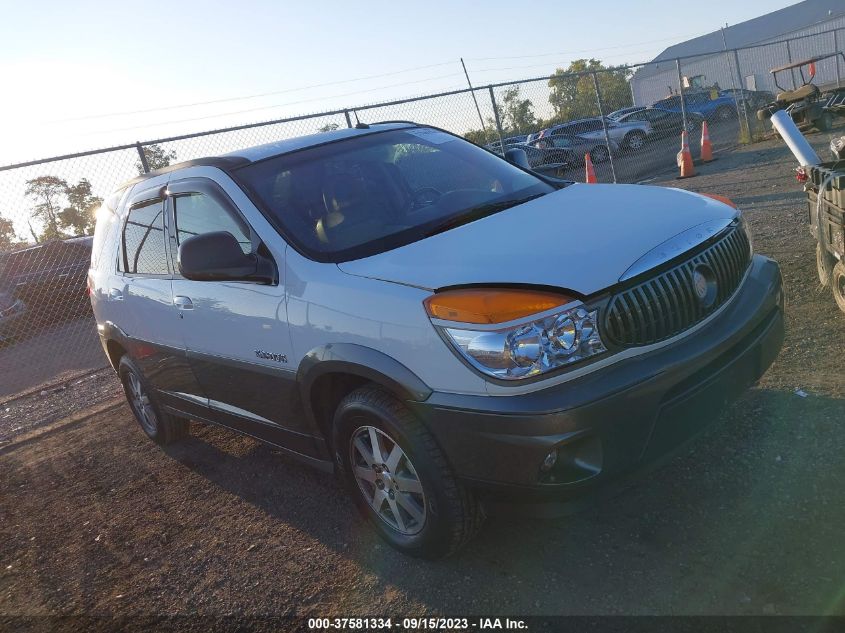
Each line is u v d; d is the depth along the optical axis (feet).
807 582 8.23
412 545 10.14
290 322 10.65
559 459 8.27
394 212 11.76
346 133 13.87
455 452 8.80
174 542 12.89
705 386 9.02
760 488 10.25
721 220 10.21
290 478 14.52
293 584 10.74
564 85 45.47
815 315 16.14
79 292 32.12
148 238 14.60
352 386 10.61
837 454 10.59
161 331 14.25
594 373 8.41
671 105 65.77
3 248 30.32
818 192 15.76
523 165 15.23
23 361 32.37
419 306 8.93
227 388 12.98
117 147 26.18
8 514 15.79
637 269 8.71
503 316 8.24
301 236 11.10
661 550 9.46
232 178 12.29
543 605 8.95
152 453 17.72
